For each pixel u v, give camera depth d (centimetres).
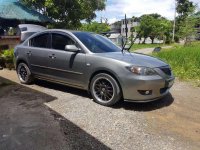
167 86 598
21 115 537
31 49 744
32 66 746
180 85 865
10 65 1034
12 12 1791
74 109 573
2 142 421
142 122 515
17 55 786
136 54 665
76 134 455
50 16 2078
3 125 486
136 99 561
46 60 699
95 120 516
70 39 664
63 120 514
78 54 630
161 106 618
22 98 650
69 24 2123
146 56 655
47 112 555
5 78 867
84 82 627
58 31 697
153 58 643
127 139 443
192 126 509
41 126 484
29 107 585
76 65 632
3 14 1731
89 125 493
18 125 487
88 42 655
